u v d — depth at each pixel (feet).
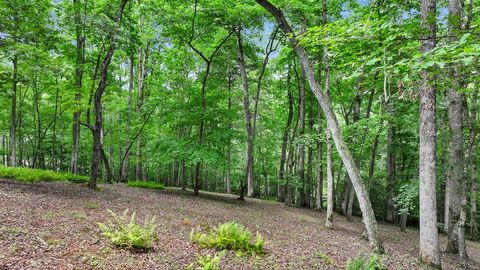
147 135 81.20
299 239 32.81
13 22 35.91
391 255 29.60
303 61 29.14
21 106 82.33
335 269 22.36
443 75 14.64
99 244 20.36
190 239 24.34
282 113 93.66
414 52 14.52
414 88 14.80
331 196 45.44
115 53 65.77
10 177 42.68
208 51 74.95
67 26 42.75
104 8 49.44
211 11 57.67
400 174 85.51
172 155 56.03
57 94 72.95
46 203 29.37
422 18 23.68
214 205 50.31
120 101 71.82
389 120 41.91
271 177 116.47
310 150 80.69
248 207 55.67
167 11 60.03
